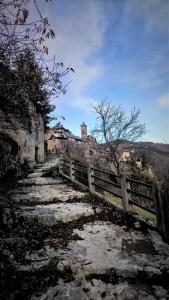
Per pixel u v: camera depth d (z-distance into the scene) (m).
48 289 3.17
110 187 16.22
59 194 8.65
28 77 4.47
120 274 3.50
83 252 4.15
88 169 9.56
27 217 5.59
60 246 4.39
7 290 3.04
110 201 7.55
